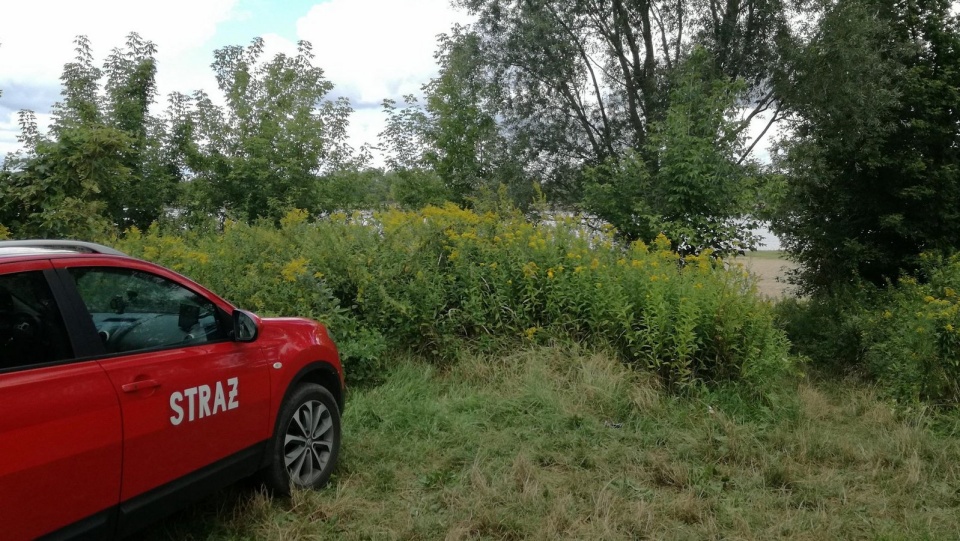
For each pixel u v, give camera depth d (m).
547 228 8.83
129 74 14.62
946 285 10.47
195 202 14.02
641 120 19.42
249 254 8.12
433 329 7.44
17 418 2.78
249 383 4.03
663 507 4.49
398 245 7.99
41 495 2.87
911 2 16.12
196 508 4.24
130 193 13.47
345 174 15.75
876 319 9.64
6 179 9.93
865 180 15.48
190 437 3.61
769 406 6.69
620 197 12.37
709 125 12.16
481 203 9.97
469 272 7.92
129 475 3.27
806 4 17.22
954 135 15.11
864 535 4.27
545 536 4.06
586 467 5.23
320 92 15.95
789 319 13.38
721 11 18.59
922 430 6.09
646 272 7.69
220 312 4.03
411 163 16.77
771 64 17.31
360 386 6.79
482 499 4.50
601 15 18.78
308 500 4.36
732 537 4.16
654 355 6.89
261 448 4.15
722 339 6.94
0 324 2.89
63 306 3.16
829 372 9.68
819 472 5.26
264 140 14.67
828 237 15.61
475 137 16.75
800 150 15.19
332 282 7.54
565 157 19.31
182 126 15.19
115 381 3.23
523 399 6.39
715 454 5.43
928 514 4.56
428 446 5.43
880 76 15.23
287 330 4.55
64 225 9.59
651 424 6.06
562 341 7.39
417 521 4.20
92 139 10.05
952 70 15.09
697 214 11.82
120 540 3.31
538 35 17.78
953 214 14.46
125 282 3.53
